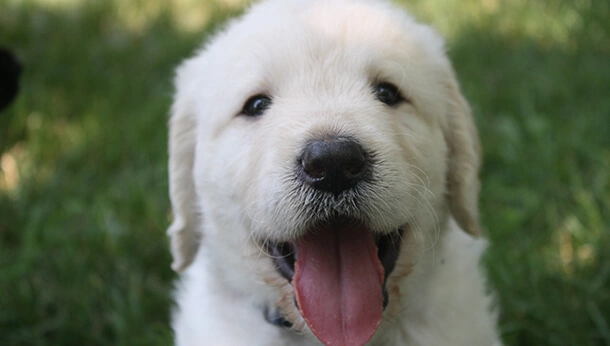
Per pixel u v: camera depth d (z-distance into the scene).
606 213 0.62
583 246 0.60
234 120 0.45
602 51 0.92
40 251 0.61
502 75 0.86
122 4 1.13
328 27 0.44
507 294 0.56
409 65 0.45
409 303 0.45
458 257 0.48
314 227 0.42
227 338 0.46
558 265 0.59
